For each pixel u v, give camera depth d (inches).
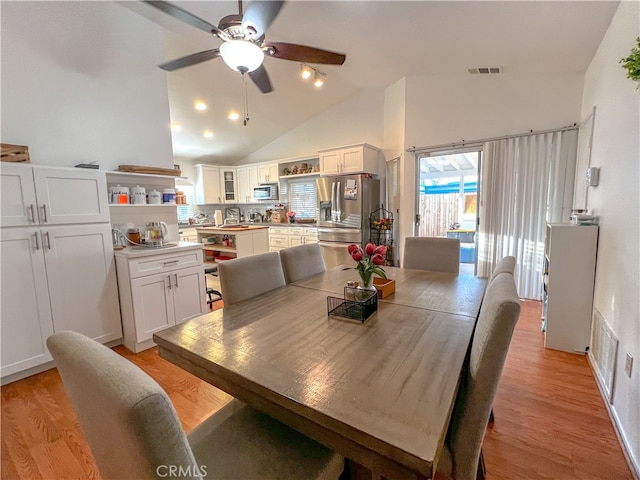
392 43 122.3
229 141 236.5
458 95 151.0
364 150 177.6
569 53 111.2
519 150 138.1
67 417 71.9
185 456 23.8
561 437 62.7
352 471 42.8
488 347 36.9
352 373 38.1
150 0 58.8
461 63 133.6
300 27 114.0
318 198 198.5
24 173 83.4
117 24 110.2
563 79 129.2
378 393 34.1
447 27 105.4
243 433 41.5
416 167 167.0
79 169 93.8
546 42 106.7
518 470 55.4
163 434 22.1
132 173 112.1
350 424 29.6
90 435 28.2
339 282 81.4
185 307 114.3
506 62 127.0
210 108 188.2
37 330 88.0
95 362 24.9
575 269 92.8
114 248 106.8
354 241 182.1
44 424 69.6
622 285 68.1
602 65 97.6
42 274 88.0
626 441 59.1
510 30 102.4
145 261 102.5
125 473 25.7
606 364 75.2
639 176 62.3
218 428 42.4
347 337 48.2
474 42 113.7
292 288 76.3
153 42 120.7
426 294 69.4
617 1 80.7
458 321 53.7
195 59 79.3
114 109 112.4
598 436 62.8
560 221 132.1
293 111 209.6
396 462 27.8
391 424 29.5
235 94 177.2
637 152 64.2
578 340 94.5
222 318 56.9
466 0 90.0
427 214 210.8
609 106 87.0
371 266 60.7
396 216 179.5
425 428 28.9
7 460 60.1
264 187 248.2
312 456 37.9
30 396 79.7
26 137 93.5
